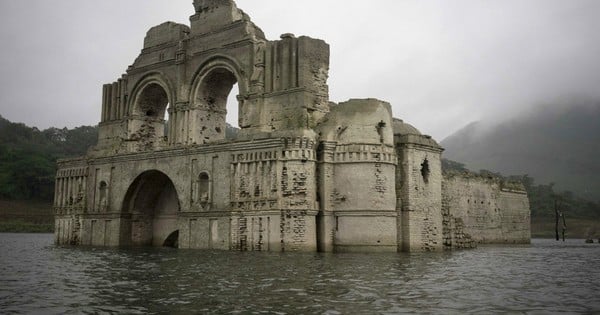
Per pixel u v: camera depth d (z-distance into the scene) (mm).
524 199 90562
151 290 22766
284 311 18109
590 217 182250
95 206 66000
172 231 63188
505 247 71688
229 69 58875
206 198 54469
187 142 61375
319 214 50094
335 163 50969
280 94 54375
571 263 39406
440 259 41219
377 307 18828
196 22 62625
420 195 54781
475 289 23250
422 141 55469
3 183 172875
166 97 69375
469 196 75688
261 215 49938
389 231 50031
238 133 56312
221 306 19016
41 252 50625
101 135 71125
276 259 39406
